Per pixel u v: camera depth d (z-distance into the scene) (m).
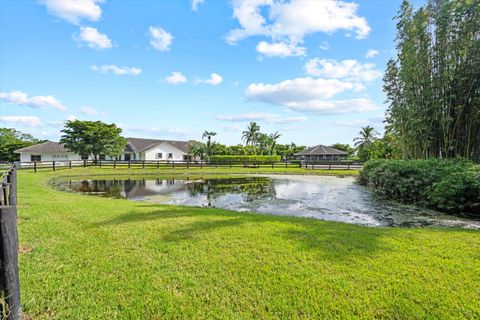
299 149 54.91
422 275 3.07
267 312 2.41
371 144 36.91
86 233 4.49
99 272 3.06
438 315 2.37
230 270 3.16
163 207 7.37
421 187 8.73
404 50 11.62
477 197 7.07
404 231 5.01
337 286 2.81
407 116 11.98
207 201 9.96
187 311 2.40
